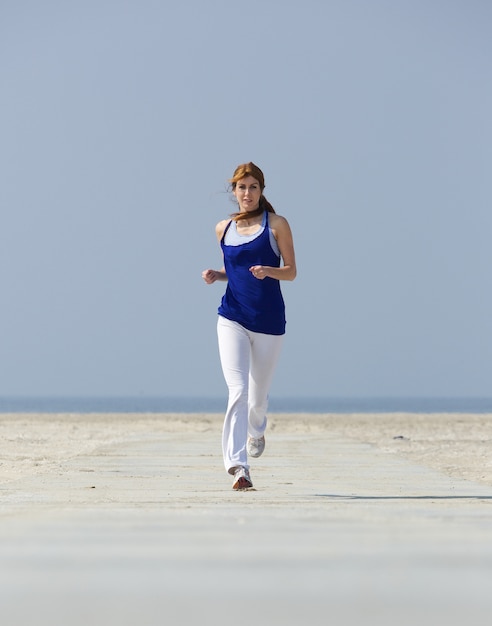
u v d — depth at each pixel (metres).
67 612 4.13
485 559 5.69
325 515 9.04
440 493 14.37
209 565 5.43
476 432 47.88
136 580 4.93
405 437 41.19
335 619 3.99
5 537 6.78
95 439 37.53
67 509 10.24
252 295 14.60
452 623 3.94
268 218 14.80
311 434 40.62
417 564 5.48
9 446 31.34
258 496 13.44
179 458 22.95
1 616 4.07
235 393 14.48
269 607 4.23
